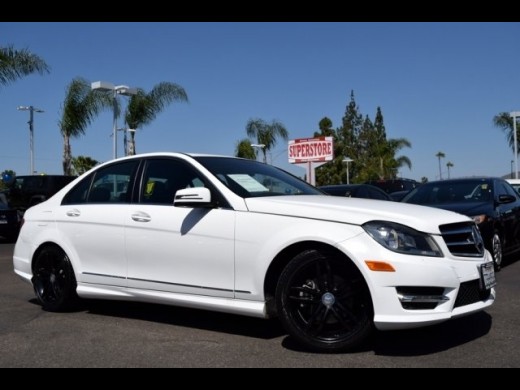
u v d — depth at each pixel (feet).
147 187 18.85
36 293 21.24
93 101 76.84
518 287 24.34
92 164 161.48
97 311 20.88
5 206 54.08
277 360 14.71
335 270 14.97
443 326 17.65
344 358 14.74
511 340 16.12
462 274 14.69
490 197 30.37
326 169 191.21
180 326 18.43
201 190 16.46
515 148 97.45
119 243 18.78
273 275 16.08
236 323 18.65
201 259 16.88
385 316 14.19
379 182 71.56
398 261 14.16
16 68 68.80
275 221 15.78
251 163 20.08
